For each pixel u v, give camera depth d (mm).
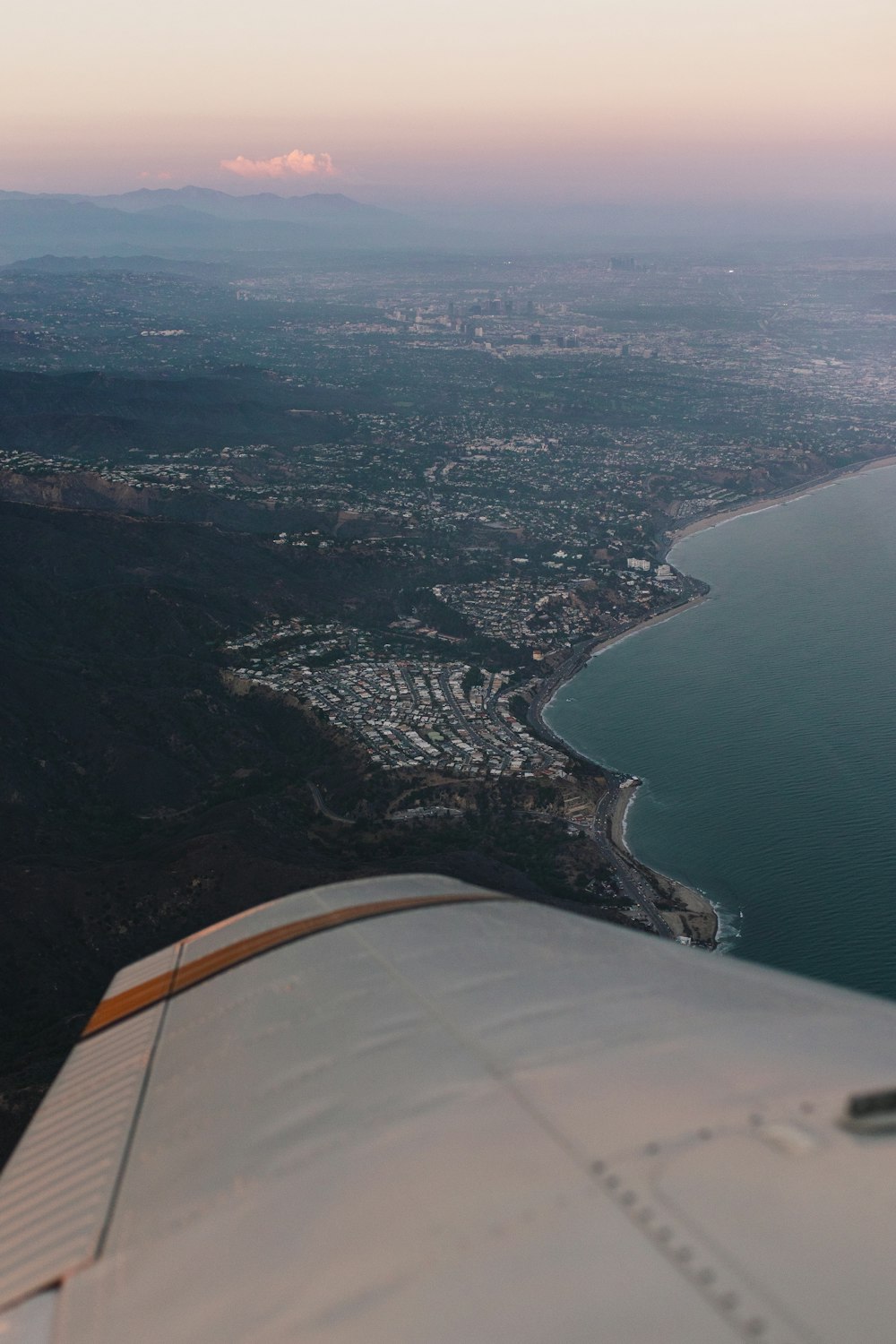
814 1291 7316
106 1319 8648
